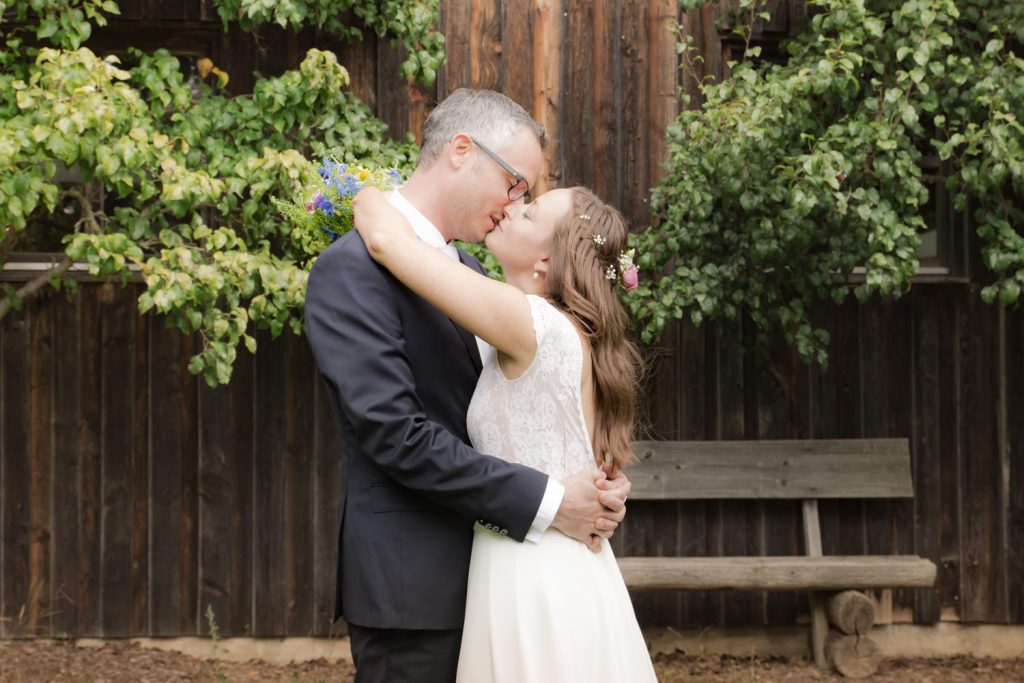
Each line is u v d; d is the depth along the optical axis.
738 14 4.55
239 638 4.60
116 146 3.45
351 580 1.97
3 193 3.37
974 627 4.88
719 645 4.78
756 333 4.77
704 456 4.62
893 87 4.20
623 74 4.69
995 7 4.21
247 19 4.16
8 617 4.50
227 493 4.59
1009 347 4.84
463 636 1.94
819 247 4.68
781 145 4.17
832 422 4.80
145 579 4.56
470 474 1.82
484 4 4.63
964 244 4.80
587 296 1.99
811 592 4.62
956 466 4.84
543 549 1.90
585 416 1.98
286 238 4.13
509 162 2.03
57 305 4.52
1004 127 3.87
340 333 1.85
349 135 4.18
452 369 2.01
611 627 1.92
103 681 4.18
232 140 4.25
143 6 4.46
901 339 4.83
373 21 4.32
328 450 4.63
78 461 4.53
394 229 1.91
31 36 4.38
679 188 4.26
